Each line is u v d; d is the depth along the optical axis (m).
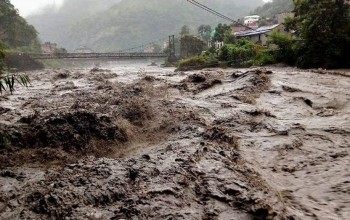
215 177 5.59
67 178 5.62
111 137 8.35
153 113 10.79
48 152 7.35
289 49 31.70
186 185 5.31
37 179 5.92
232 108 11.30
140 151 7.84
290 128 9.03
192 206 4.77
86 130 8.22
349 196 5.32
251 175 6.00
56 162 7.03
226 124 9.56
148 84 17.56
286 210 4.82
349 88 15.16
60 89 17.80
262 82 15.38
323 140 8.10
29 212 4.66
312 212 4.88
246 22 86.56
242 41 41.38
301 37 29.62
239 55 37.88
